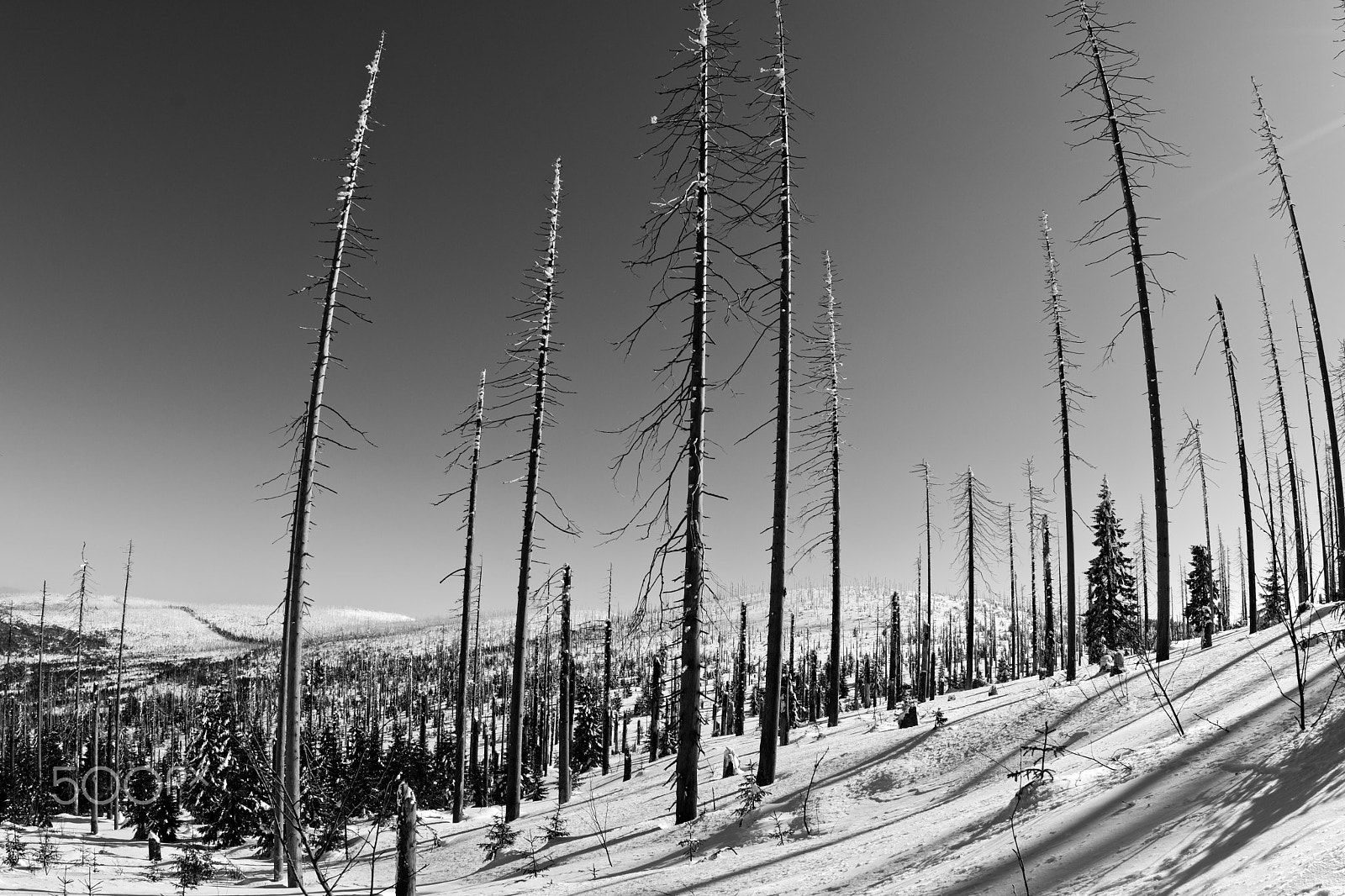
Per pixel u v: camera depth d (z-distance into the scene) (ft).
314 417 50.49
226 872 60.44
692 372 44.24
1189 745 23.62
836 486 83.61
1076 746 40.78
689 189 44.68
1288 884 9.53
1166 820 16.85
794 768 58.13
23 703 235.81
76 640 186.70
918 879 20.06
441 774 155.22
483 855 56.18
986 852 19.94
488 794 142.82
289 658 47.65
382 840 74.13
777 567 48.83
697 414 43.47
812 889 23.50
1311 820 12.38
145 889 50.14
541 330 67.36
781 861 30.22
